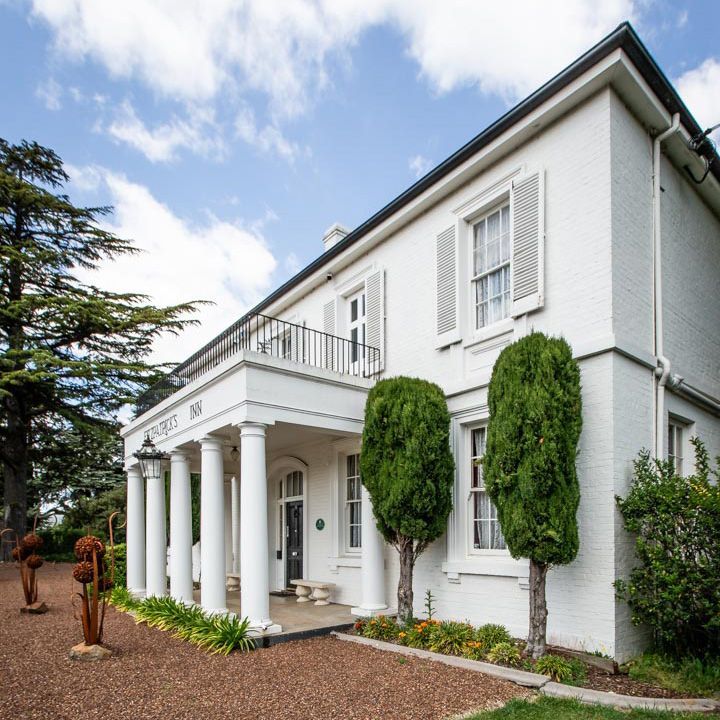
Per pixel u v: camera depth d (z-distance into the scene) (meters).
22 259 20.98
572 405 6.45
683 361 8.56
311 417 8.80
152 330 23.62
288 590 12.73
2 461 21.52
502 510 6.52
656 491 6.14
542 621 6.28
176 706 5.23
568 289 7.43
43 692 5.80
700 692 5.30
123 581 15.30
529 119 7.90
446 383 9.12
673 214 8.78
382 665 6.46
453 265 9.20
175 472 10.67
